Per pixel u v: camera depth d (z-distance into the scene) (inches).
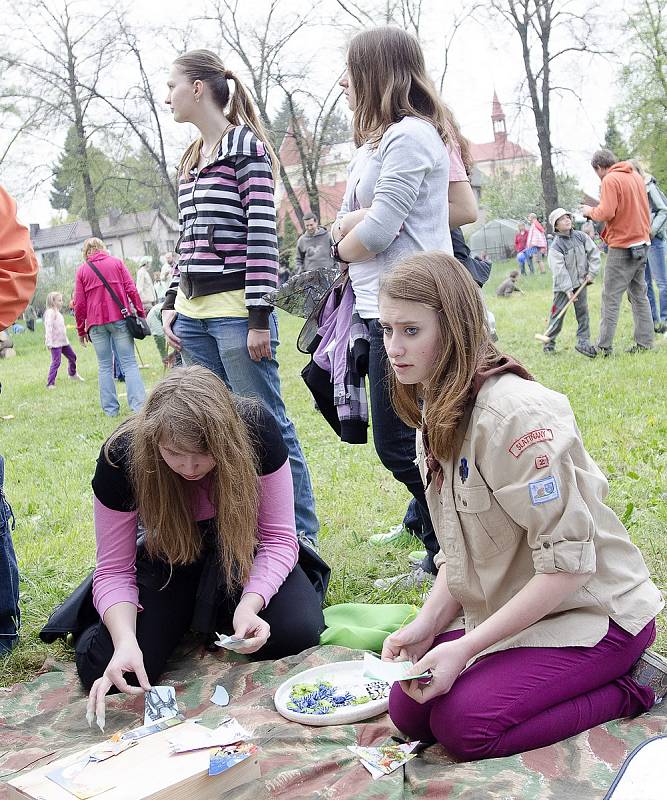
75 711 107.9
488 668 85.1
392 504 186.7
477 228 1401.3
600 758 80.8
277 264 149.0
